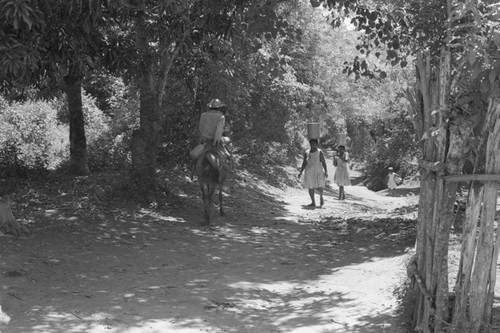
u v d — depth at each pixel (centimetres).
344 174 2336
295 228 1408
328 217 1602
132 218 1338
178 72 1886
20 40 890
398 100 2567
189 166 2067
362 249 1138
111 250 1050
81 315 670
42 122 2458
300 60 2852
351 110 3691
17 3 796
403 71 1572
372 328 655
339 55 3089
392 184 3462
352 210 1928
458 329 575
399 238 1209
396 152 3206
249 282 888
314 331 656
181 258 1041
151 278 884
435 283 593
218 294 806
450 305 609
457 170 580
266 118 2628
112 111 2822
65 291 771
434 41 730
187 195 1666
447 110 579
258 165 2498
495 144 561
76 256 980
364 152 4178
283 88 2517
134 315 683
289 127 3073
